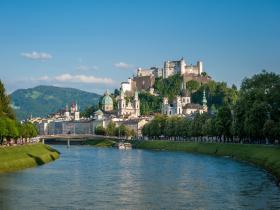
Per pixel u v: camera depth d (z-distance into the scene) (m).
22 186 157.62
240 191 143.62
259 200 129.12
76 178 179.50
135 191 147.25
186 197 135.75
